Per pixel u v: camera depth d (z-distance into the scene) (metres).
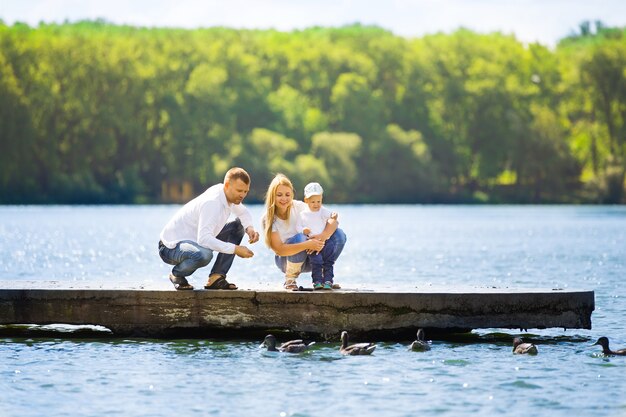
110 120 117.88
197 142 123.25
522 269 31.27
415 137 132.50
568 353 14.72
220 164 121.06
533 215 93.44
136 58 125.12
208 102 124.81
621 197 131.88
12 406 11.52
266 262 34.12
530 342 15.73
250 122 131.88
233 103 129.25
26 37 120.62
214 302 15.59
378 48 147.25
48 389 12.32
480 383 12.60
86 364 13.82
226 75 129.88
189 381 12.74
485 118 137.88
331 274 16.17
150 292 15.66
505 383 12.62
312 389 12.30
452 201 136.38
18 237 50.34
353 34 153.75
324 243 15.88
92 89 119.56
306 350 14.83
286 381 12.73
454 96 139.50
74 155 118.44
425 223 73.56
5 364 13.82
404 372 13.27
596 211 108.19
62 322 15.76
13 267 31.95
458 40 146.25
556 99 145.38
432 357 14.30
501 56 147.50
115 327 15.77
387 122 140.88
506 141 135.12
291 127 132.12
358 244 45.97
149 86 123.38
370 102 134.88
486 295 15.54
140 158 124.19
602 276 28.36
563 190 137.12
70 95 117.88
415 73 143.50
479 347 15.21
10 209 103.06
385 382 12.66
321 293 15.52
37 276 28.72
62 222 70.94
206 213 15.20
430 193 133.25
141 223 69.62
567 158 133.50
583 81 134.75
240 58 134.88
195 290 15.62
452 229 63.00
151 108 124.12
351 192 131.62
